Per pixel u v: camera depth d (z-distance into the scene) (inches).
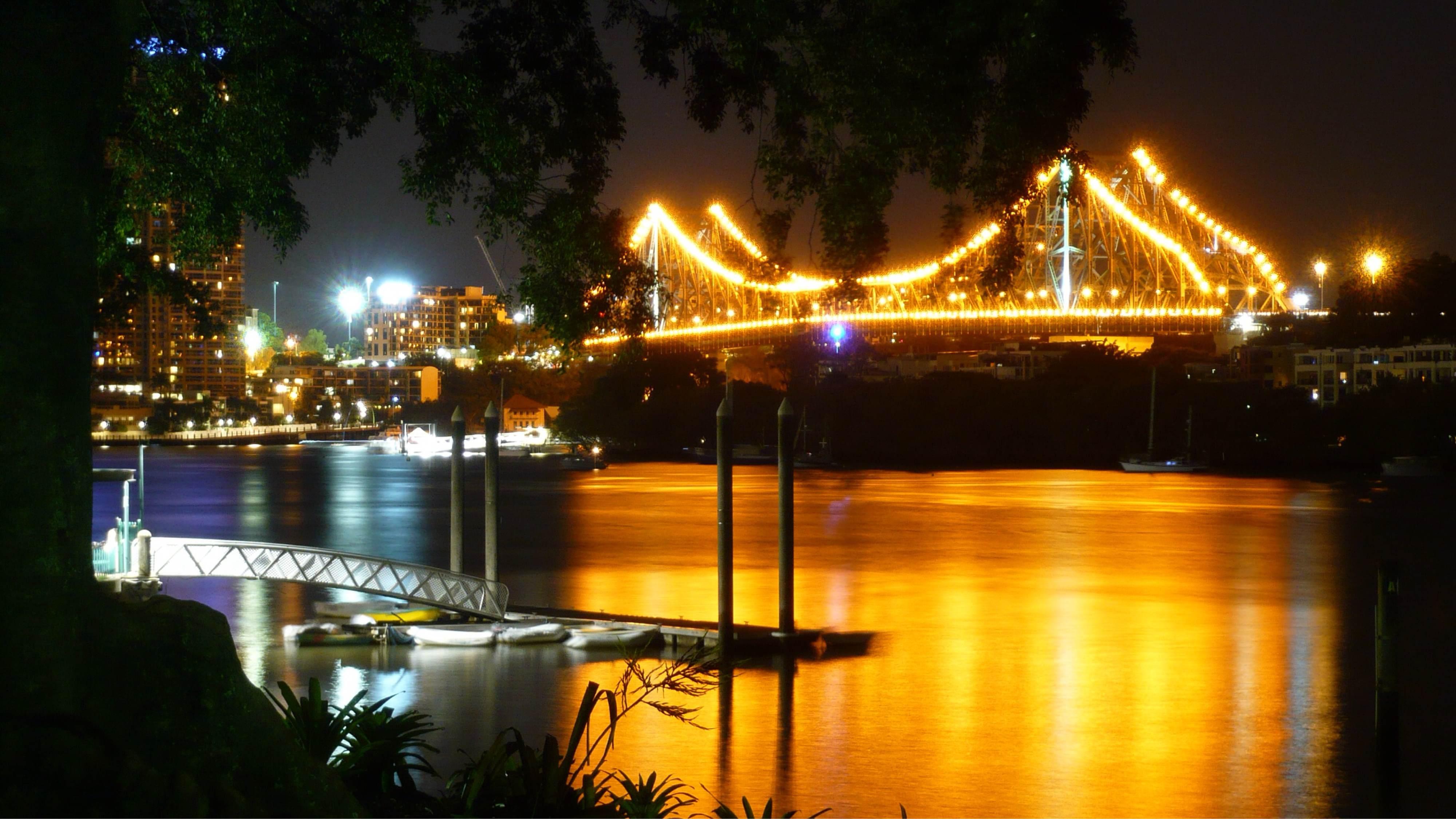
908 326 5334.6
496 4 536.1
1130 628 1298.0
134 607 269.7
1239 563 1973.4
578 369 6924.2
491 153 534.3
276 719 275.9
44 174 252.4
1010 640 1209.4
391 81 530.9
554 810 335.0
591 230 559.5
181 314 6254.9
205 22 520.1
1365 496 3604.8
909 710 899.4
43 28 251.4
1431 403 4638.3
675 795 677.3
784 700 922.1
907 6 474.9
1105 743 821.2
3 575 245.6
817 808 674.8
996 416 5492.1
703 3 510.3
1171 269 6407.5
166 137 546.3
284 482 4347.9
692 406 5866.1
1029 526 2640.3
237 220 558.3
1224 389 5280.5
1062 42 452.4
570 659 1032.2
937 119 485.4
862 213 510.9
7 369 247.9
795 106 518.9
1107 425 5339.6
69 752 234.8
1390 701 777.6
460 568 1255.5
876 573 1807.3
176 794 237.0
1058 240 6171.3
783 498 1123.3
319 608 1184.2
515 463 5713.6
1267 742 828.0
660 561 1955.0
